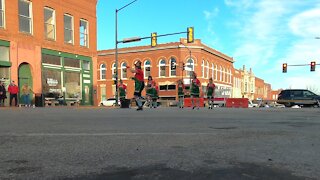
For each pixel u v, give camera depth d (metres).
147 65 58.00
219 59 65.94
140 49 58.09
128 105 20.72
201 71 56.91
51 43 25.94
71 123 7.02
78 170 3.05
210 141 4.71
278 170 3.17
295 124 7.41
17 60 23.11
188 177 2.90
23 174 2.91
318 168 3.26
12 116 9.16
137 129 5.96
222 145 4.41
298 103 31.56
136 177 2.88
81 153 3.76
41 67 25.02
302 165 3.37
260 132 5.79
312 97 31.16
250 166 3.30
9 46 22.59
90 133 5.33
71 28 28.28
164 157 3.63
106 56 61.59
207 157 3.67
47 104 25.09
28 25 24.30
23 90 23.38
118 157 3.59
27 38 23.89
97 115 9.80
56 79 26.44
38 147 4.07
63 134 5.17
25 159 3.44
